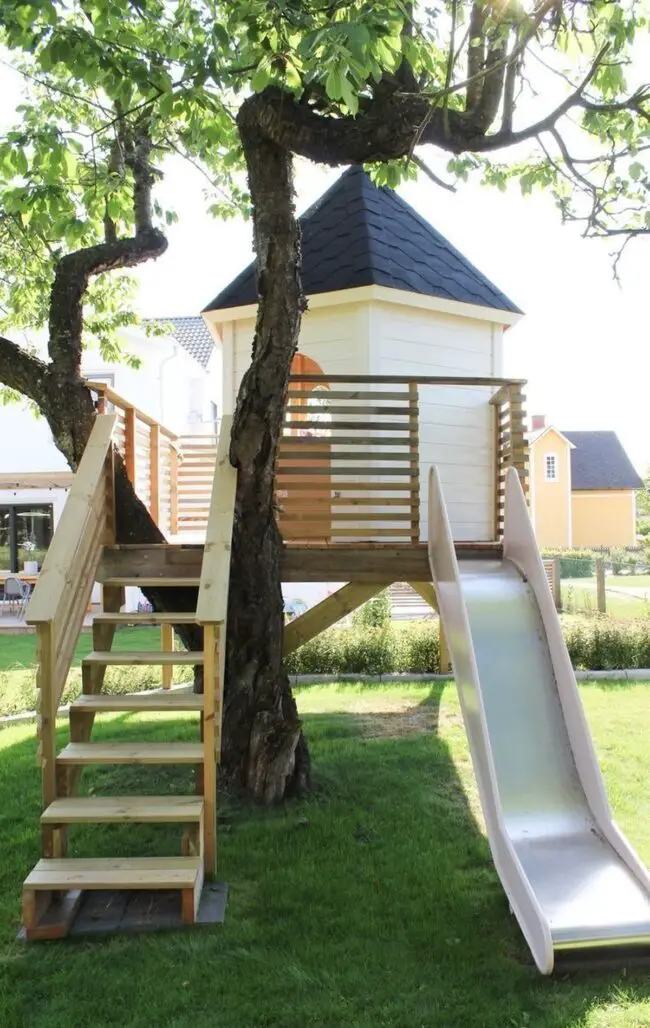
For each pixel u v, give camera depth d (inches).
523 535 229.1
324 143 191.6
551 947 130.2
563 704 184.9
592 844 159.8
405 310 325.4
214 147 289.6
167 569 224.4
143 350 742.5
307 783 225.5
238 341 350.0
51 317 247.6
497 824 156.9
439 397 332.5
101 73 168.4
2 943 145.8
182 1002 126.9
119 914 155.8
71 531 171.6
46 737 155.6
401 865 178.7
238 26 187.8
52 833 156.3
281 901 161.5
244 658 219.9
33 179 221.5
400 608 692.7
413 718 318.0
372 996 129.1
